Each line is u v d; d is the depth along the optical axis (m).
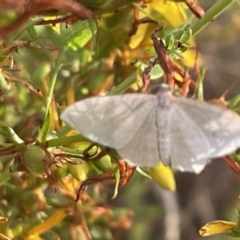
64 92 0.21
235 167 0.18
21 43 0.18
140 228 0.35
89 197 0.22
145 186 0.34
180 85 0.18
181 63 0.21
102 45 0.20
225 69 0.39
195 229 0.39
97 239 0.24
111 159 0.17
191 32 0.18
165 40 0.18
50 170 0.17
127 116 0.16
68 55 0.21
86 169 0.19
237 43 0.40
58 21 0.18
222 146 0.15
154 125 0.16
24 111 0.21
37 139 0.18
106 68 0.21
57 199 0.21
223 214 0.41
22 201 0.21
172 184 0.19
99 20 0.18
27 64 0.21
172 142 0.16
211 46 0.39
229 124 0.15
